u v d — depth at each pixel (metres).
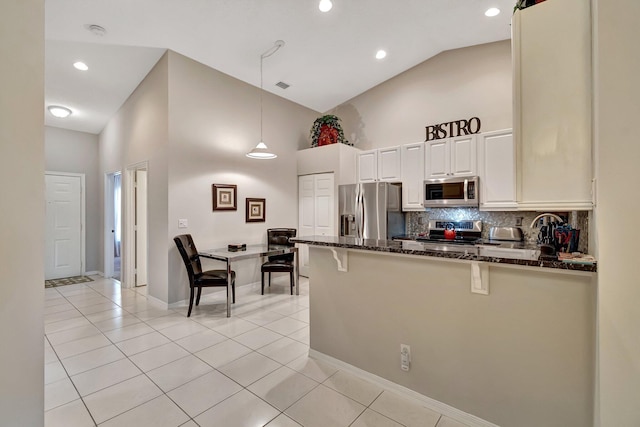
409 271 2.00
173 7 2.91
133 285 4.87
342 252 2.31
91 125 5.49
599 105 1.21
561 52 1.54
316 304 2.53
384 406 1.94
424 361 1.94
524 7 1.70
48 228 5.38
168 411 1.88
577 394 1.46
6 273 1.02
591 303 1.42
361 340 2.25
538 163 1.58
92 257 5.84
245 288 4.70
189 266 3.51
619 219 1.19
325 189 5.13
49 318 3.48
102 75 4.05
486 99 4.24
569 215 3.51
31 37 1.13
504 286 1.65
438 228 4.40
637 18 1.16
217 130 4.28
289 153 5.41
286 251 4.26
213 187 4.21
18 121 1.07
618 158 1.18
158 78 3.88
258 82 4.69
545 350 1.54
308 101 5.52
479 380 1.74
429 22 3.66
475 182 3.81
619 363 1.20
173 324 3.31
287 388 2.12
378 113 5.29
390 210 4.41
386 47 4.15
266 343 2.84
